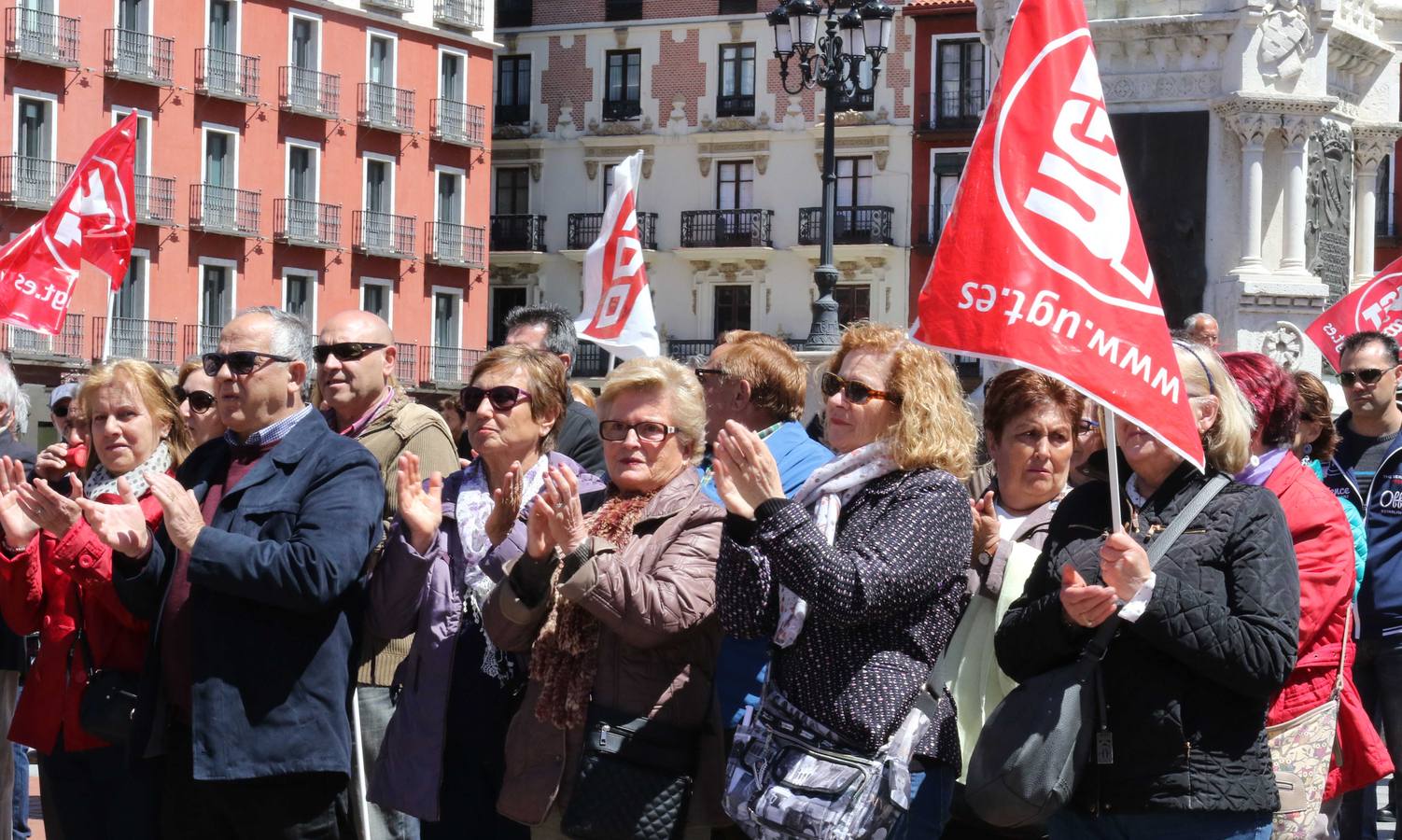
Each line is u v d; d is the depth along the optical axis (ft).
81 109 133.28
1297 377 21.95
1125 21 41.24
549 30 171.63
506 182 174.70
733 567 14.48
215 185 141.28
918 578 13.97
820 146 162.09
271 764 16.53
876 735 14.03
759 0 163.94
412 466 17.20
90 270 133.69
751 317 165.48
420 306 157.28
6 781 23.54
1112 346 13.28
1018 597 15.08
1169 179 41.52
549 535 15.78
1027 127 13.67
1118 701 13.34
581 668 15.94
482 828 18.21
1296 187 41.47
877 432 15.07
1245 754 13.30
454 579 18.20
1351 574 16.17
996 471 18.58
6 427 24.25
